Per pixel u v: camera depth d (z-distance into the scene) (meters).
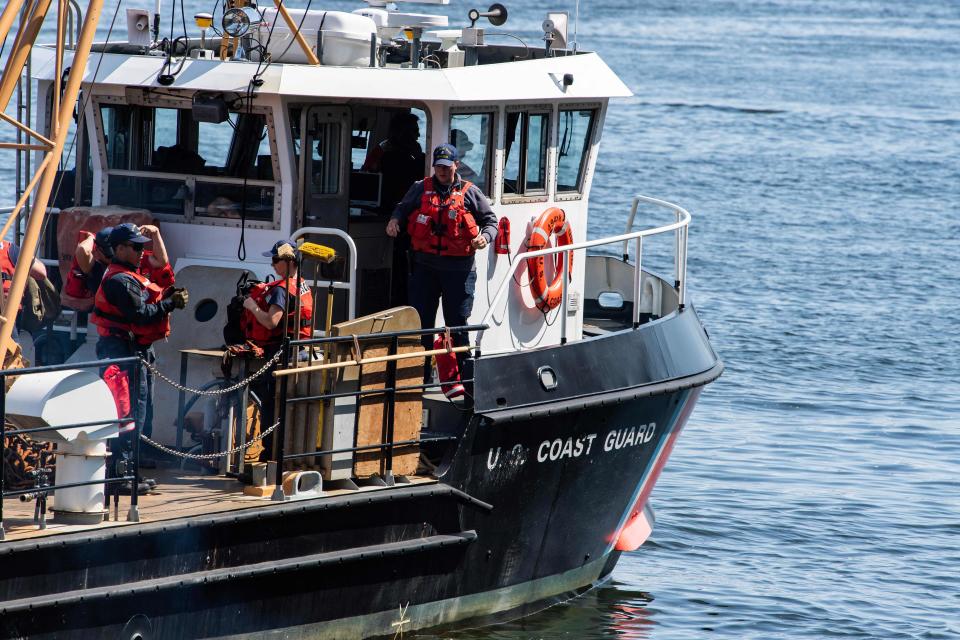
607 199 89.88
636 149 111.69
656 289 34.34
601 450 28.33
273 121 26.88
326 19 28.75
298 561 23.30
